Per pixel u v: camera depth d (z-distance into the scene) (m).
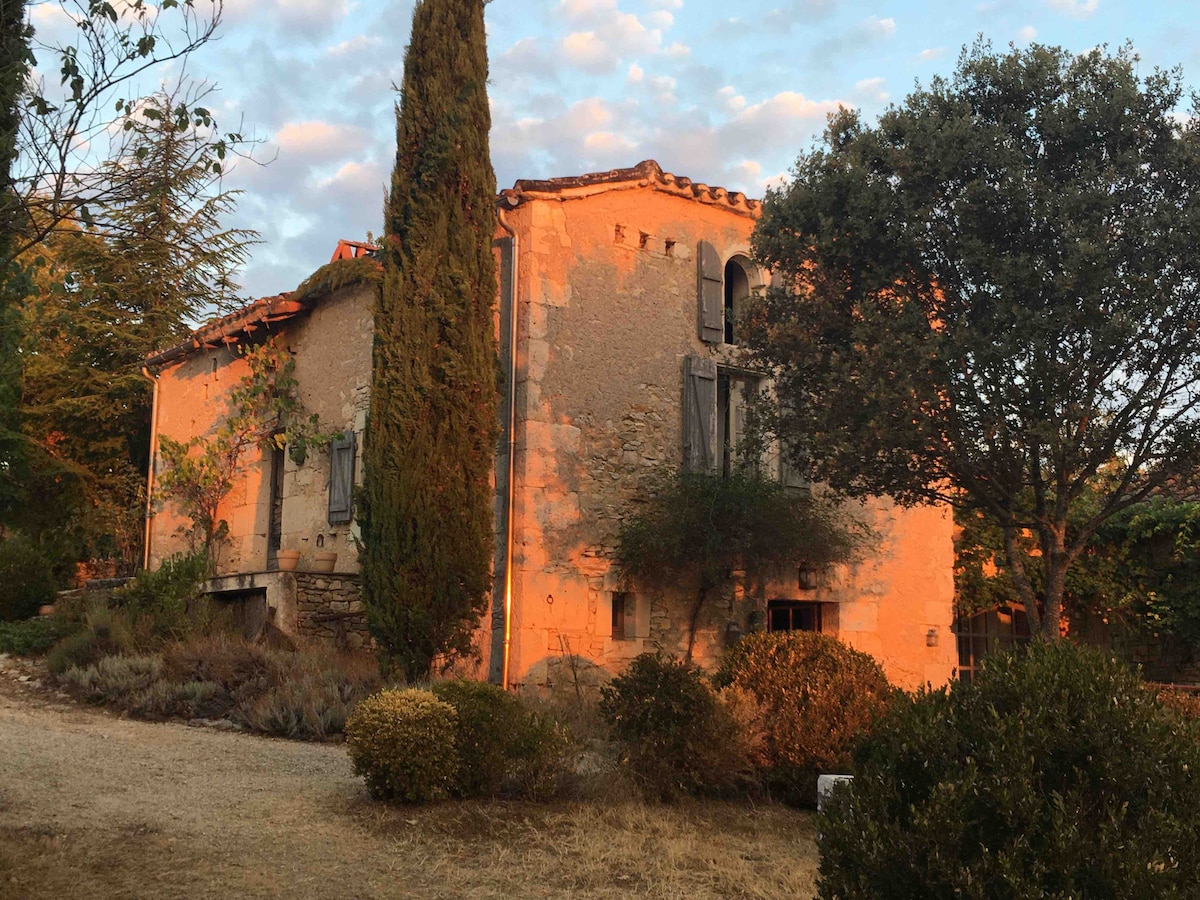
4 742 8.70
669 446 13.53
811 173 11.17
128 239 6.36
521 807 7.73
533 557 12.15
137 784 7.65
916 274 10.61
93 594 14.41
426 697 7.88
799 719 8.90
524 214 12.78
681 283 13.99
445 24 12.23
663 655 9.21
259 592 13.73
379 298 11.84
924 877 4.14
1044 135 10.12
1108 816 4.10
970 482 10.52
